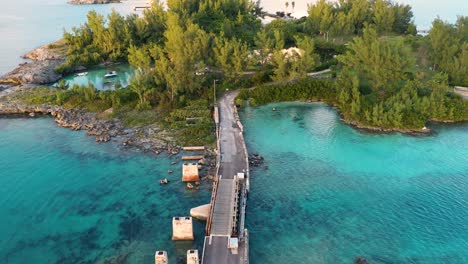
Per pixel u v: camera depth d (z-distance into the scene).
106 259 65.69
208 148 97.69
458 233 71.00
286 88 126.88
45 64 156.38
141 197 80.88
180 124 107.75
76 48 170.25
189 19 174.12
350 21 183.25
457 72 127.38
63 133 107.00
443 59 133.00
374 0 199.62
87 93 121.44
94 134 105.88
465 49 130.00
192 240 69.25
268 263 64.62
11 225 73.56
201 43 135.62
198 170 88.38
